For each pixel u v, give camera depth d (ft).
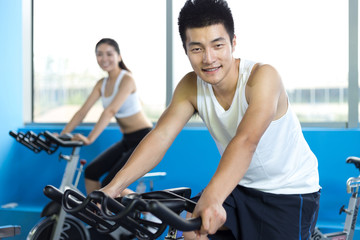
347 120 11.68
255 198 4.91
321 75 11.81
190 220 2.97
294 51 11.92
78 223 10.10
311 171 5.04
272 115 3.97
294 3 11.84
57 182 13.30
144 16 13.12
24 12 14.02
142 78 13.17
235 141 3.68
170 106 4.92
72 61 13.97
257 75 4.24
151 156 4.48
